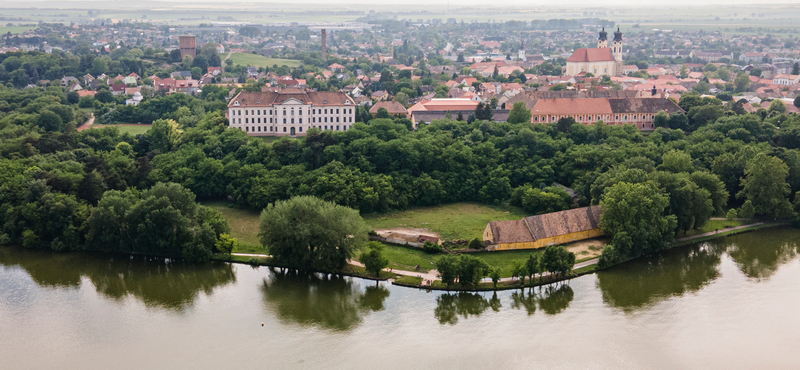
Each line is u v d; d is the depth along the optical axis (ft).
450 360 558.97
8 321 620.08
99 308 645.92
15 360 558.15
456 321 620.90
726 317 625.41
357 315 630.74
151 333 601.21
